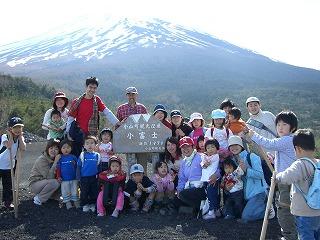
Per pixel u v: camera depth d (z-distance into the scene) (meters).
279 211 5.48
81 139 8.09
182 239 5.95
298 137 4.57
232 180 6.91
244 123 7.44
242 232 6.16
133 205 7.41
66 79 114.38
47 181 7.64
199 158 7.39
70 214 7.17
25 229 6.41
